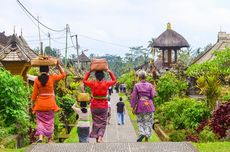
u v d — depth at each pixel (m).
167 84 33.09
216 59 25.64
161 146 9.27
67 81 41.72
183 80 38.12
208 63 25.98
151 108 12.28
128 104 53.44
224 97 20.98
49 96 10.68
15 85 15.13
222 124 16.17
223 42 43.66
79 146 9.32
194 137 17.39
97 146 9.30
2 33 44.81
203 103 21.44
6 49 23.16
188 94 37.47
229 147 10.89
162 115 26.98
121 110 30.45
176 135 19.64
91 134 11.39
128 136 24.28
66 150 9.04
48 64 10.73
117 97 72.19
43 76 10.64
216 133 16.12
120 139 22.97
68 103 25.92
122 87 91.12
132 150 8.96
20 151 10.30
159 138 22.83
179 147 9.19
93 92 11.37
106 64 11.43
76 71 63.53
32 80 24.41
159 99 33.41
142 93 12.28
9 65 22.81
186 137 18.91
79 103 15.28
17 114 14.68
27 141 15.31
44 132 10.52
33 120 17.23
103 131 11.38
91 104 11.42
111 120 33.81
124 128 28.17
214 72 24.16
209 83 21.59
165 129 23.72
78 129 14.42
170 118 24.70
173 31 52.22
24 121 15.05
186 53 77.81
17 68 22.89
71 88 39.03
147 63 72.62
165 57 55.69
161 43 51.09
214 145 11.22
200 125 18.81
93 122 11.45
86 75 11.48
